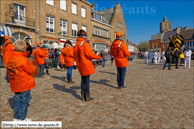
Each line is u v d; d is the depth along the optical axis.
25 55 2.42
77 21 21.64
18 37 14.96
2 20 13.49
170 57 10.14
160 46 53.50
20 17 15.06
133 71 9.78
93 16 26.58
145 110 3.05
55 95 4.20
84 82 3.62
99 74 8.52
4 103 3.51
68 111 3.02
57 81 6.39
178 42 11.27
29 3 15.83
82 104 3.43
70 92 4.53
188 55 11.24
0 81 6.40
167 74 8.06
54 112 2.98
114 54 4.81
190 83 5.61
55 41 18.20
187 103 3.46
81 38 3.46
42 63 7.24
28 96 2.53
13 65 2.27
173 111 3.00
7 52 4.43
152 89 4.77
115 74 8.50
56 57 12.70
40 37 16.45
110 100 3.70
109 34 30.19
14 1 14.44
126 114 2.86
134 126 2.39
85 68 3.42
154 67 12.49
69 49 5.70
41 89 4.91
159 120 2.61
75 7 21.55
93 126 2.39
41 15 16.66
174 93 4.28
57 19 18.58
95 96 4.05
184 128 2.33
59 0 18.83
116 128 2.33
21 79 2.34
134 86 5.23
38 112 2.98
